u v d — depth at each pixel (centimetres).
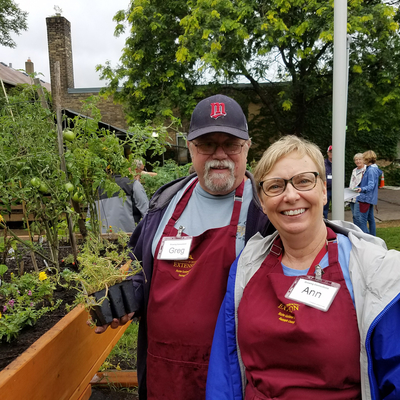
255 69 1030
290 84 999
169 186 181
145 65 990
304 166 117
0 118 212
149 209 175
